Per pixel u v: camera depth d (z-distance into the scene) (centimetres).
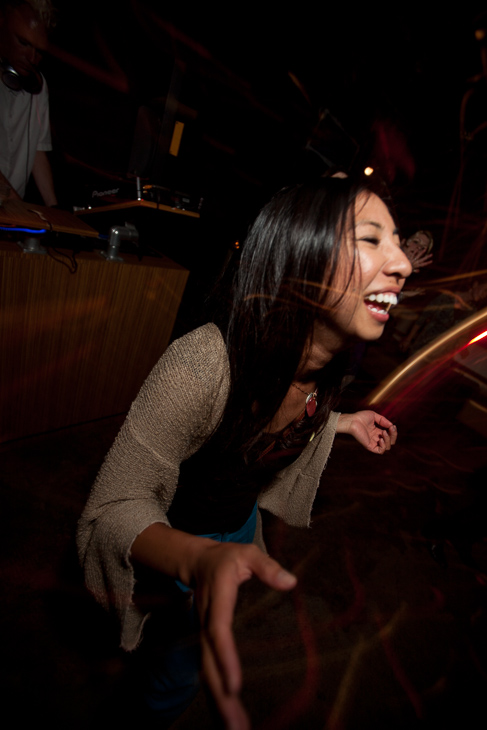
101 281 194
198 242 378
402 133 450
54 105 379
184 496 90
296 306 65
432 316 373
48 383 203
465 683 172
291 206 64
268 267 66
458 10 338
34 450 212
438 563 231
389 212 65
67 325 193
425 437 362
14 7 198
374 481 285
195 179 438
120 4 363
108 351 219
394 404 394
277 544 209
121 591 64
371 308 67
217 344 67
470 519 227
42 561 163
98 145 412
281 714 144
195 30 400
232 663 38
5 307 168
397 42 392
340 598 193
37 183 269
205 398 66
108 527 61
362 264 61
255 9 398
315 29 412
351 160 430
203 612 45
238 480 86
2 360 179
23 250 164
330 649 169
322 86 452
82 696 129
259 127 471
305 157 416
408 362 388
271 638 166
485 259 464
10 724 120
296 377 79
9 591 150
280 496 116
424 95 426
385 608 195
